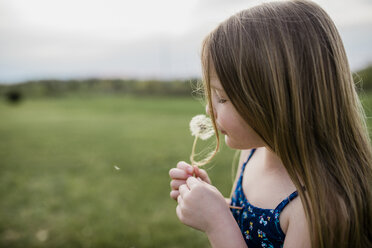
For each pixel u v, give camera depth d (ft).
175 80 84.48
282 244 3.30
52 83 96.73
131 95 89.30
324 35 3.03
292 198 3.17
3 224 12.36
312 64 2.95
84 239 10.94
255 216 3.53
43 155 24.30
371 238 3.03
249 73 2.97
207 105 3.46
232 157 19.25
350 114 3.16
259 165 3.97
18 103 82.02
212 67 3.23
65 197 15.05
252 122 3.03
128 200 14.20
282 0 3.28
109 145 27.37
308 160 2.95
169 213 12.80
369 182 3.12
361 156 3.18
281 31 2.97
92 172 19.03
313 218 2.87
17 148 27.14
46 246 10.61
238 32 3.08
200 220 3.33
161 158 21.29
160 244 10.32
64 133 35.29
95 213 13.03
